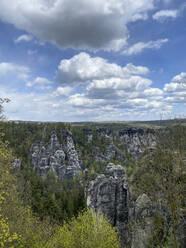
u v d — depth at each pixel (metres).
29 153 163.50
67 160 171.12
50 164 160.12
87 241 21.75
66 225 24.39
